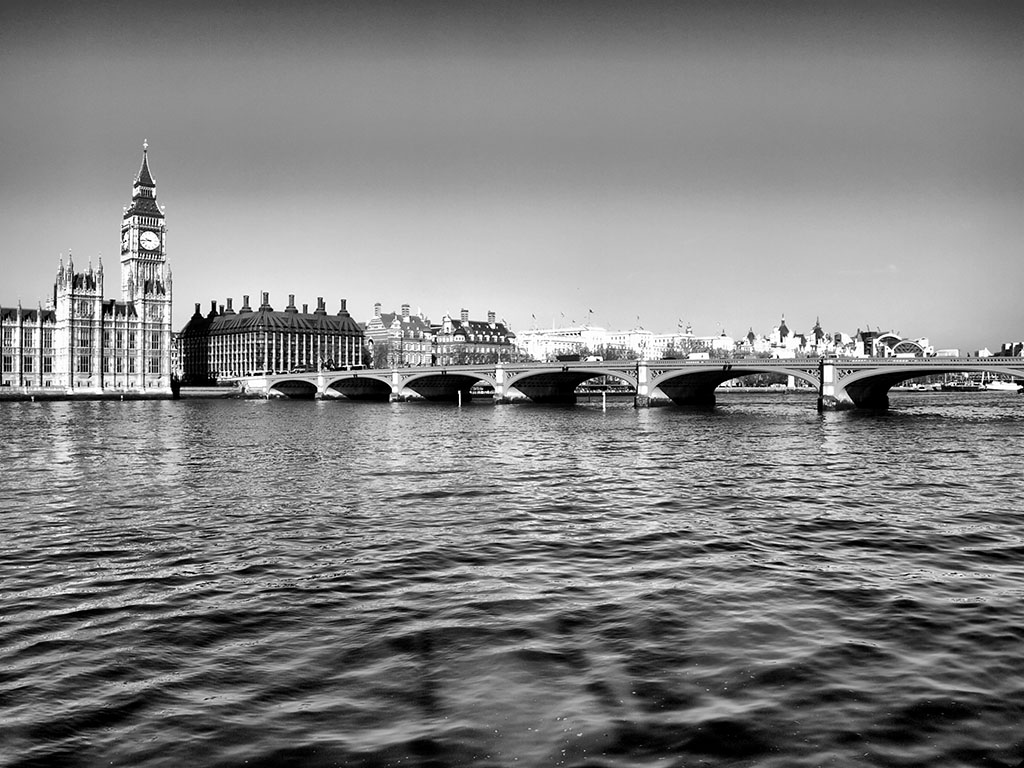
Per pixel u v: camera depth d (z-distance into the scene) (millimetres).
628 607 22828
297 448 72750
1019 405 165250
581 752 14664
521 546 30828
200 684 17812
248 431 96812
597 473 53281
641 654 19219
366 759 14516
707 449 70375
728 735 15227
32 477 51500
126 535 33250
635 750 14734
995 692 17000
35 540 32281
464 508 39531
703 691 17141
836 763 14250
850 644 19781
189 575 26859
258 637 20719
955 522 35438
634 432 92500
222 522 35969
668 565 27688
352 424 111375
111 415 141625
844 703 16531
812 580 25609
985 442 76188
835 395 134125
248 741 15227
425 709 16453
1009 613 22141
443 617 22109
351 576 26531
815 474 52188
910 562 28078
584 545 30953
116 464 59188
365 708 16531
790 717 15930
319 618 22156
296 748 14930
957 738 15102
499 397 175875
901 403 178250
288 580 26141
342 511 38750
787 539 31938
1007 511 38125
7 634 21109
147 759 14648
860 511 38219
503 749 14797
